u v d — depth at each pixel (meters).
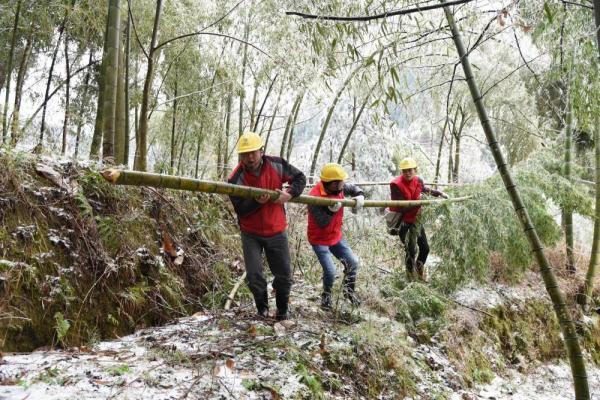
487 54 9.53
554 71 4.13
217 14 7.46
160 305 4.27
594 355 6.75
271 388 3.12
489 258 6.19
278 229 4.12
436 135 13.04
